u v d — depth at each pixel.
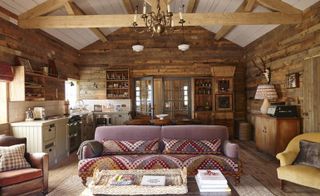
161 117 6.62
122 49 8.45
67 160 5.50
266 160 5.38
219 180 2.45
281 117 5.07
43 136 4.64
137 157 3.79
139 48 7.39
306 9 4.81
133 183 2.53
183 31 8.41
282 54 5.80
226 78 8.06
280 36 5.89
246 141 7.64
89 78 8.49
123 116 8.18
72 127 6.22
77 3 5.62
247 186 3.83
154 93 8.41
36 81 5.44
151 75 8.42
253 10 5.84
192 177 2.82
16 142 3.58
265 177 4.27
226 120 8.06
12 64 4.71
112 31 8.34
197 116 8.20
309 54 4.71
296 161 3.61
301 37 4.99
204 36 8.42
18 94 4.64
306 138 3.79
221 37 7.96
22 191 3.15
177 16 5.15
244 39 7.84
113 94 8.40
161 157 3.73
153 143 4.13
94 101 8.47
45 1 4.99
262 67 6.98
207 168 3.64
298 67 5.11
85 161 3.70
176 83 8.45
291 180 3.40
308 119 4.71
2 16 4.43
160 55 8.44
